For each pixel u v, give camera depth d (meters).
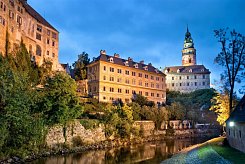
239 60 36.41
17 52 57.66
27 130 28.67
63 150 36.47
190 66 129.12
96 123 46.03
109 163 30.88
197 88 122.00
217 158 24.05
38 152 32.25
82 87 76.69
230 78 36.81
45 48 74.06
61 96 36.78
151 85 88.75
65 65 92.06
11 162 26.80
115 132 50.03
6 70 29.81
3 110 27.19
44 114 35.28
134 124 57.84
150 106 75.94
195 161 26.14
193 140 61.09
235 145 29.52
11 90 28.48
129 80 80.88
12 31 57.50
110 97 74.44
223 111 41.66
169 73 127.75
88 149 40.97
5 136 26.12
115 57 81.31
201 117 96.12
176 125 76.25
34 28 69.44
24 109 28.97
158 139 61.47
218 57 37.69
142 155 37.28
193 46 146.12
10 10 56.91
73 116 38.19
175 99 105.69
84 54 89.81
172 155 35.47
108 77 74.75
